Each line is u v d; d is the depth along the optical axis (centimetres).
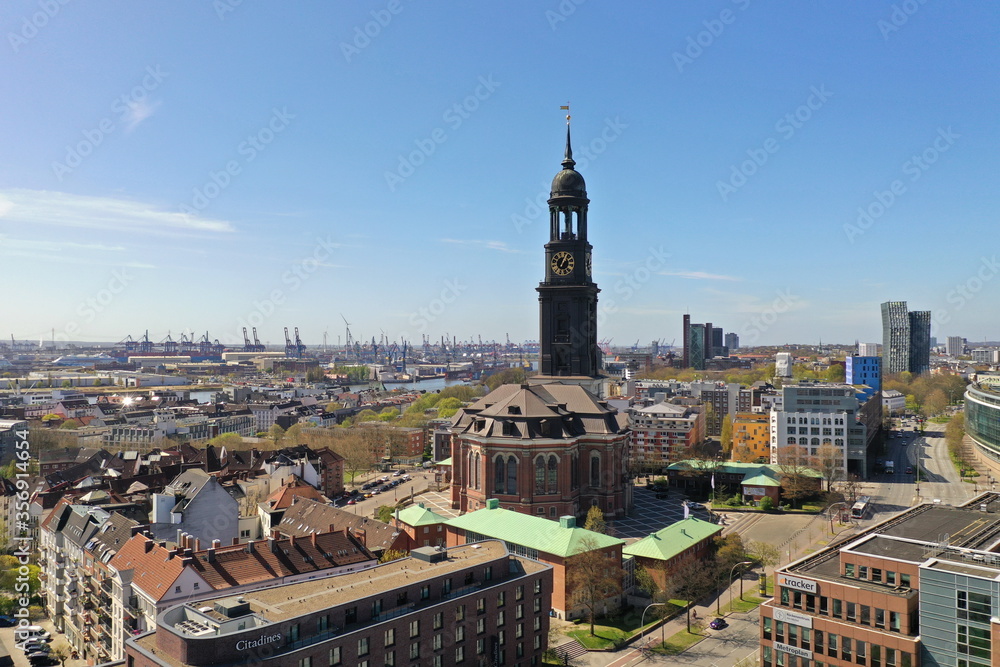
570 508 17700
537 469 17562
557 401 19225
